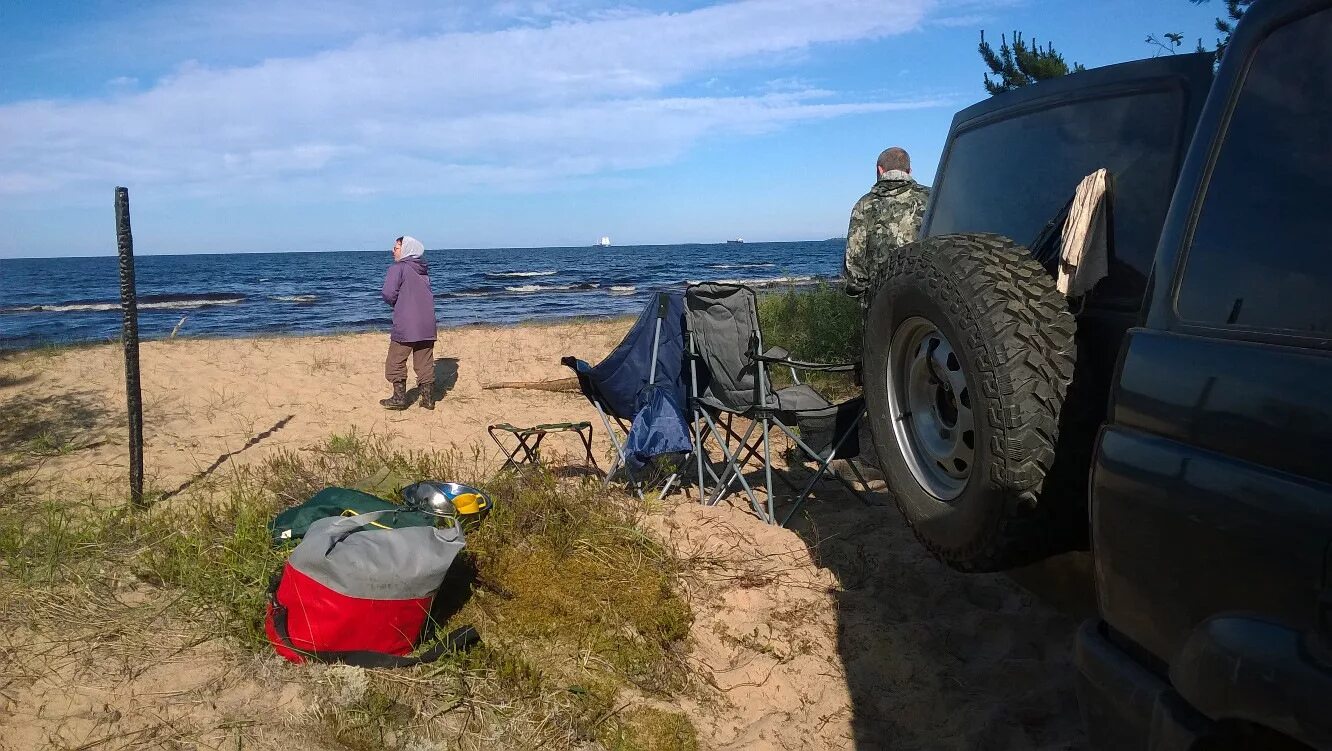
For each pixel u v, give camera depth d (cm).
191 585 372
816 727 327
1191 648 175
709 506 510
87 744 278
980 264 278
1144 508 195
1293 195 188
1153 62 290
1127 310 267
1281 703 151
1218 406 180
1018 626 382
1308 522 155
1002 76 1074
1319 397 160
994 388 263
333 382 891
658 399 495
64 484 519
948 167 397
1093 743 211
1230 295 194
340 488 428
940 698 339
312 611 319
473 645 340
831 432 589
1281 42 202
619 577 401
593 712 318
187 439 641
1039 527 266
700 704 337
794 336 991
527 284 4284
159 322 2320
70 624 345
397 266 784
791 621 389
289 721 295
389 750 289
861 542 469
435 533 337
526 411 804
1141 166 279
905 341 325
